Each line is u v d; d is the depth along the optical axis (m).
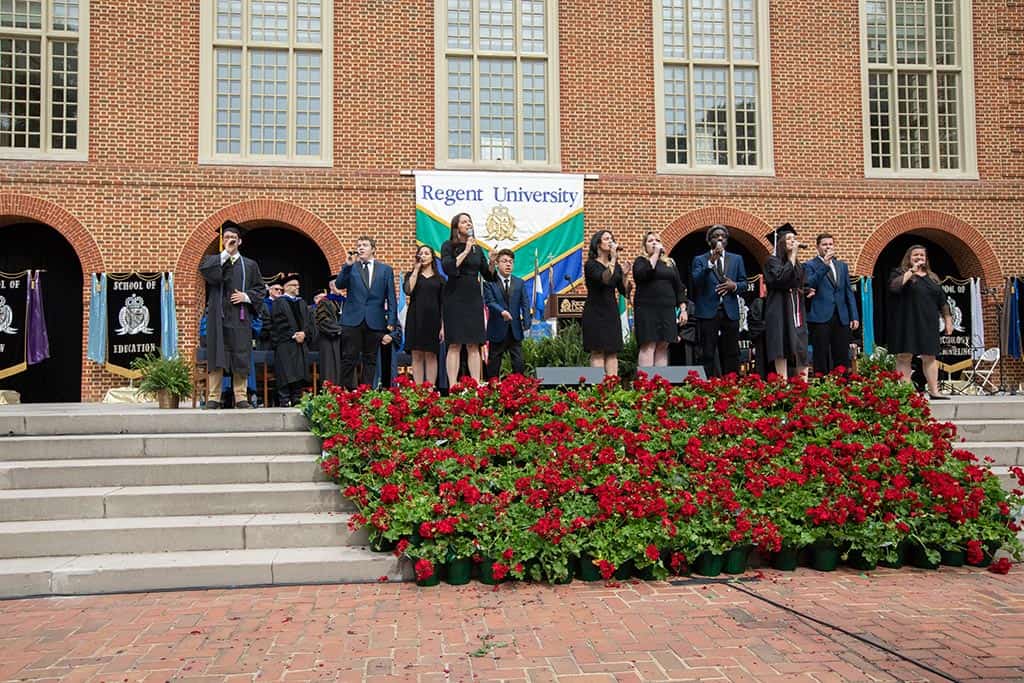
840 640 4.48
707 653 4.27
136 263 14.48
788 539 5.90
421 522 5.69
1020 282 16.05
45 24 14.62
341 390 7.80
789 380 8.14
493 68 15.89
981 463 7.73
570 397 7.49
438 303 8.72
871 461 6.52
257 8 15.30
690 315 9.72
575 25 15.90
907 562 6.25
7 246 15.38
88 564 5.68
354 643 4.46
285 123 15.30
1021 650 4.31
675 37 16.31
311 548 6.14
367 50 15.36
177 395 9.97
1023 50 16.92
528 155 15.84
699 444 6.54
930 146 16.86
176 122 14.76
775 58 16.38
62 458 7.31
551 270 15.45
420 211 15.23
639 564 5.66
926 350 9.73
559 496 5.99
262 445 7.53
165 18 14.82
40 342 14.57
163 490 6.64
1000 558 6.13
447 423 6.95
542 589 5.55
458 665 4.12
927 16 16.95
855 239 16.28
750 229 16.03
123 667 4.13
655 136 15.95
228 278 8.91
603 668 4.07
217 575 5.67
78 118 14.50
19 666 4.15
